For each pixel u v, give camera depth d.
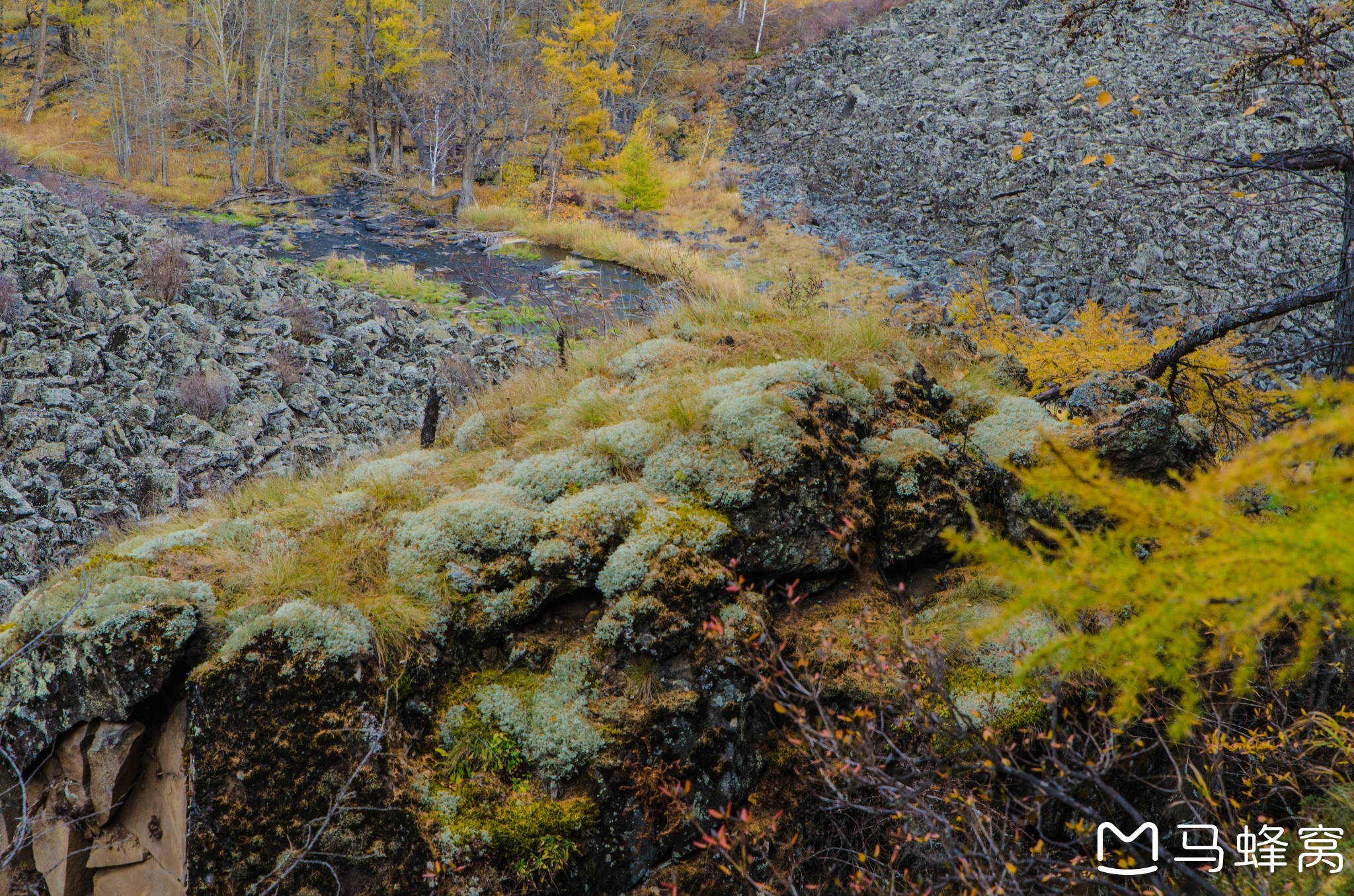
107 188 34.66
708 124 43.50
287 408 13.74
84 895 3.95
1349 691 4.38
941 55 41.97
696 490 4.88
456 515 4.71
